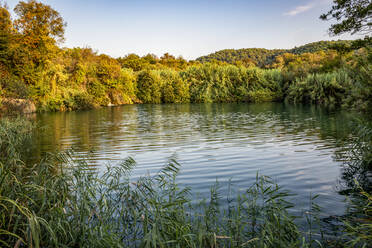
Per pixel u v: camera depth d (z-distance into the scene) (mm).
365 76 7398
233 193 4492
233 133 11406
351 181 5012
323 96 27641
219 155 7418
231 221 3203
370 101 7176
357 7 7504
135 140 10203
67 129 13602
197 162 6711
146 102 43000
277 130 11852
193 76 43469
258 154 7418
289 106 27219
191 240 2660
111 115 21828
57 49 32281
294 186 4816
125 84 40750
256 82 39094
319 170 5793
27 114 22078
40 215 3363
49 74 28328
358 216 3510
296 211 3717
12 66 24875
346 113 18062
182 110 26141
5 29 25922
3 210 3217
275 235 3002
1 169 3586
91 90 34875
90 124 15719
